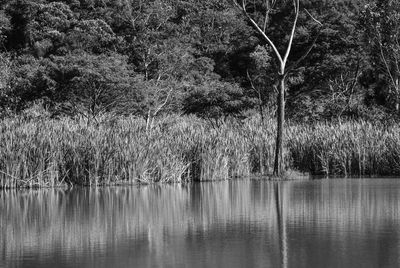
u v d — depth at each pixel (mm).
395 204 17531
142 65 41625
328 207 17141
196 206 17875
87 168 23734
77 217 16188
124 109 36969
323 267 10648
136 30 43781
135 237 13383
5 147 22781
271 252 11742
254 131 29266
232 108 44938
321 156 27547
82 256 11719
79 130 24578
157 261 11227
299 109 44625
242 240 12844
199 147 25547
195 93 43094
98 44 43031
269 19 51312
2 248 12500
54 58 37312
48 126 24531
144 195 20672
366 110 44000
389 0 42875
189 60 42688
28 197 20359
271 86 45812
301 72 46406
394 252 11586
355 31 46844
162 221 15367
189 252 11867
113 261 11289
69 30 44625
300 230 13789
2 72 37500
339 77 47219
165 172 24641
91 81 35938
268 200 18844
